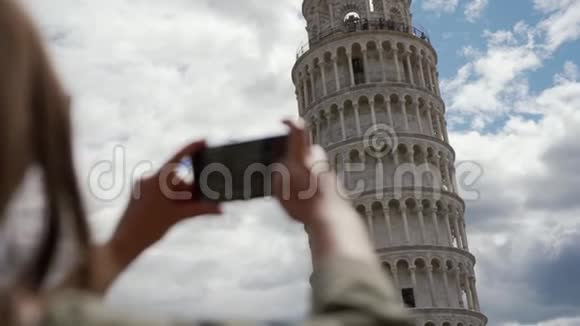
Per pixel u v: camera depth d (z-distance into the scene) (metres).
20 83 1.29
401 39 76.06
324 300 1.50
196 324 1.31
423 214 69.88
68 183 1.39
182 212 2.51
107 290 2.40
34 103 1.33
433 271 67.56
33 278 1.30
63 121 1.38
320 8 81.31
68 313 1.21
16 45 1.29
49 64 1.37
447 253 68.12
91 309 1.22
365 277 1.56
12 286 1.23
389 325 1.47
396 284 66.12
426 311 64.94
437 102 76.38
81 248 1.42
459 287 68.06
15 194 1.26
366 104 73.00
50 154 1.35
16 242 1.28
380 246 67.75
